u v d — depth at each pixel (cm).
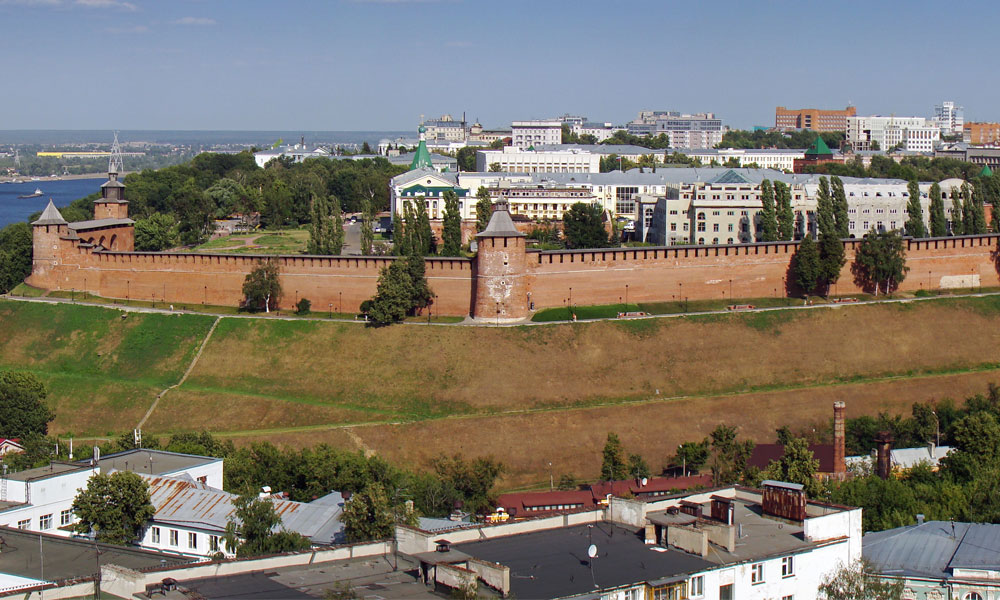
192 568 9306
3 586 10469
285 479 18738
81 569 10750
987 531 12406
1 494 14300
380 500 13525
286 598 8900
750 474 19238
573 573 9481
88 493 13775
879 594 10181
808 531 10319
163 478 14825
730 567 9688
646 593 9288
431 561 9356
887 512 15275
